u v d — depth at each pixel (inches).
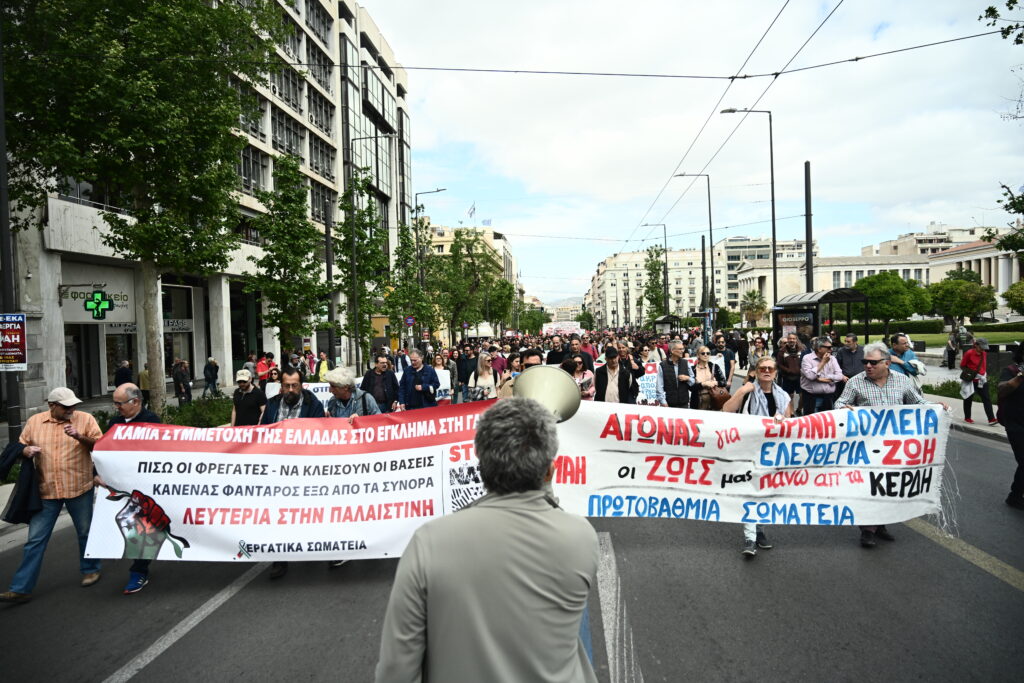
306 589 203.3
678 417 229.3
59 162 494.9
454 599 63.8
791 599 179.5
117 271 946.7
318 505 213.9
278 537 211.2
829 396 399.9
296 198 825.5
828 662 143.8
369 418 219.8
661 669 142.8
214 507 211.2
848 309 844.0
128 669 152.4
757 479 229.3
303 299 828.6
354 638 165.6
